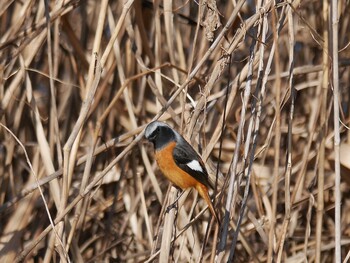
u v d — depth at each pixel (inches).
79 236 502.3
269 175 494.0
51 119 457.1
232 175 342.6
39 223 495.5
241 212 353.1
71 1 412.5
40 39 429.4
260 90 370.6
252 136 387.9
